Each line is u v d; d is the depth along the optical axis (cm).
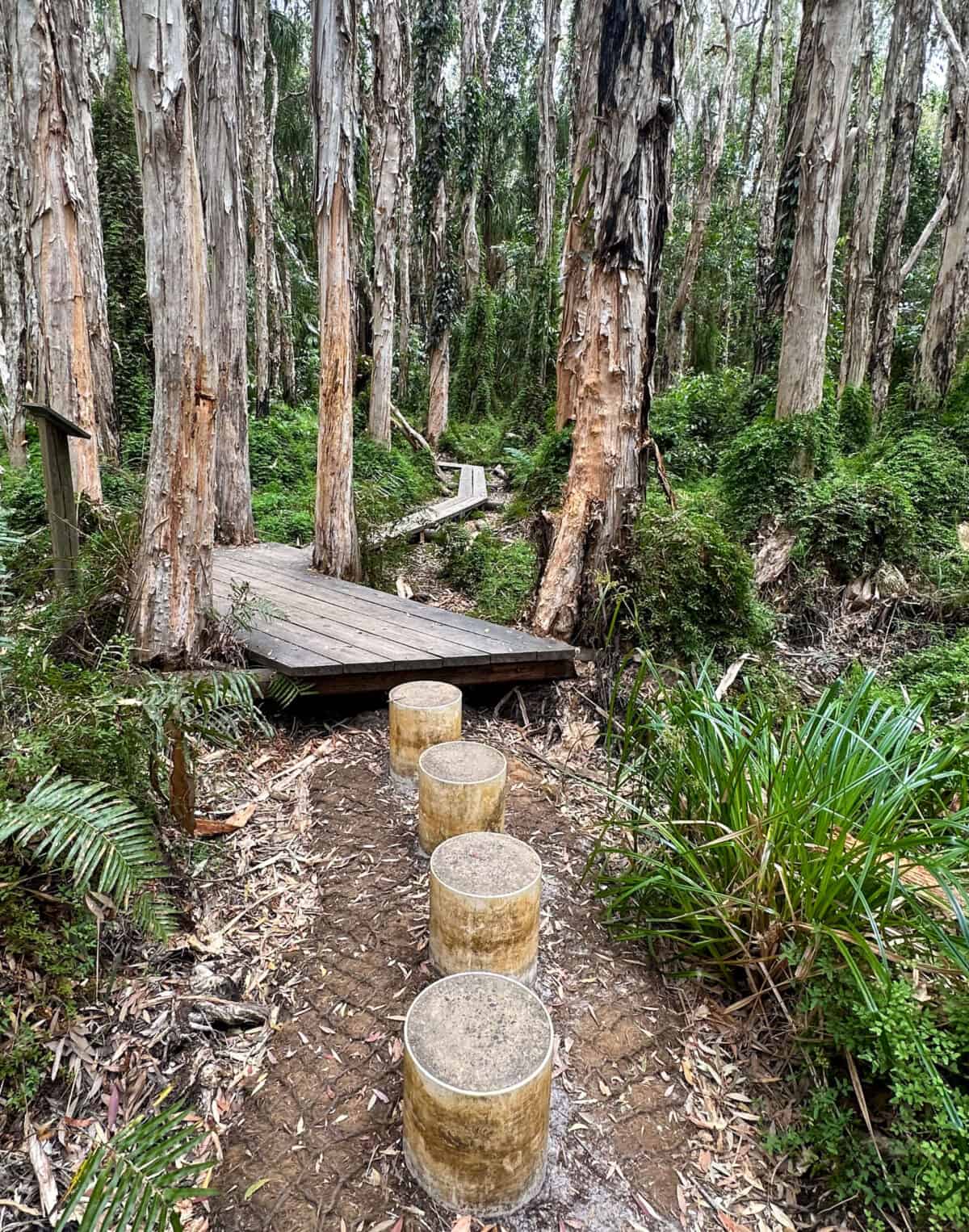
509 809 289
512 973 193
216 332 592
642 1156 158
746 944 197
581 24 520
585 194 400
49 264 559
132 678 290
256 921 221
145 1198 125
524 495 673
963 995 162
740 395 1042
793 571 597
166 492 314
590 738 346
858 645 547
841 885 178
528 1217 144
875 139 1230
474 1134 137
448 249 1716
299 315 1733
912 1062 152
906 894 166
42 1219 139
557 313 1775
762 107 2164
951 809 217
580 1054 181
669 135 382
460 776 243
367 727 350
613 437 404
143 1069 171
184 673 303
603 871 247
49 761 206
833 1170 156
